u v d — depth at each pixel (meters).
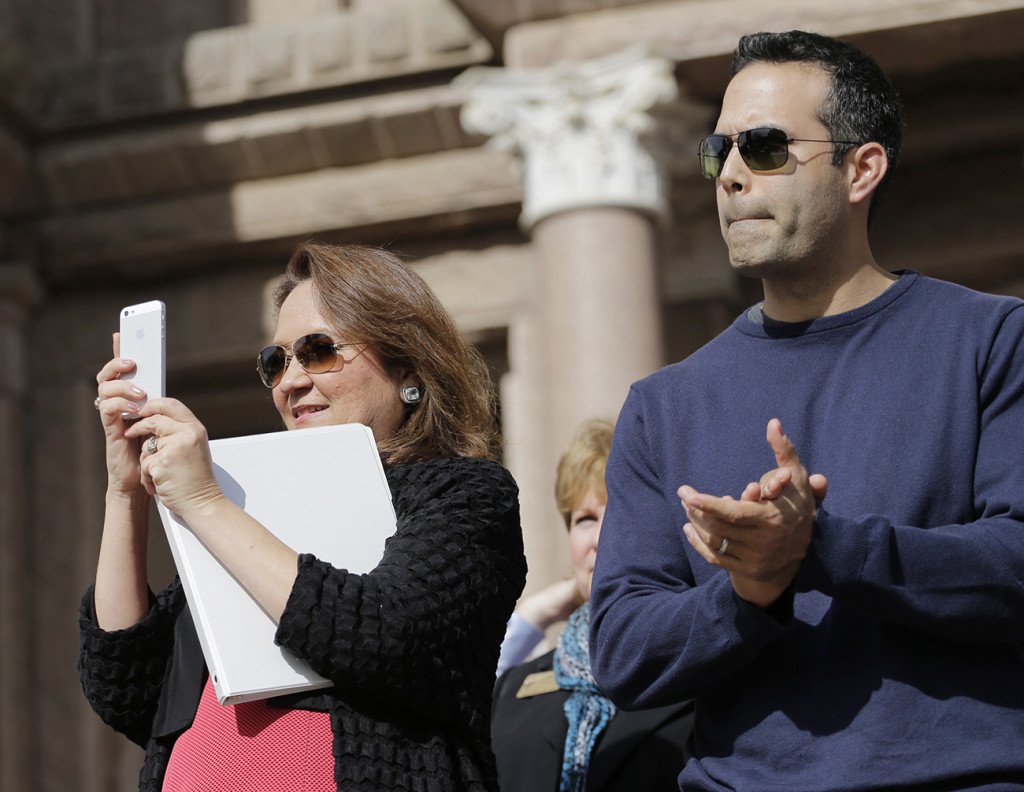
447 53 24.86
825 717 7.29
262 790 7.50
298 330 8.73
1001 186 24.22
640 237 21.94
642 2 22.19
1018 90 23.64
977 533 7.16
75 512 26.28
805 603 7.55
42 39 26.95
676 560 7.98
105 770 25.48
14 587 25.70
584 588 11.31
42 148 26.50
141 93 26.00
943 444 7.54
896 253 24.39
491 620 8.04
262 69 25.55
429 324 8.88
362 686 7.50
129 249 26.23
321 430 8.28
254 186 26.03
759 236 8.02
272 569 7.54
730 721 7.55
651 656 7.46
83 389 26.81
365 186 25.53
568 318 21.61
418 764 7.58
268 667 7.53
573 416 21.28
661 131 22.27
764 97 8.19
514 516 8.36
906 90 23.78
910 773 7.01
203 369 26.53
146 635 8.39
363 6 26.14
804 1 21.62
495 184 25.03
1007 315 7.74
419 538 7.90
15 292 26.36
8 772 24.81
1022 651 7.48
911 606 7.04
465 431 8.88
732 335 8.38
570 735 10.49
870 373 7.83
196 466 7.79
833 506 7.58
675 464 8.05
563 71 22.12
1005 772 7.02
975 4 21.08
